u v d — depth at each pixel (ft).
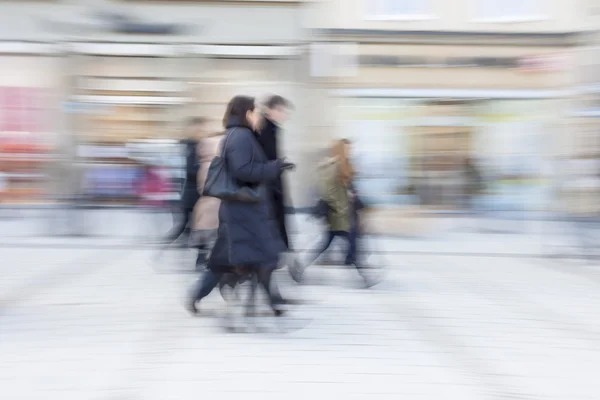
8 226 42.55
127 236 38.37
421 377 15.23
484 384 14.85
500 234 42.93
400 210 42.47
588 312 22.33
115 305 21.81
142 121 50.83
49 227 39.70
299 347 17.46
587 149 47.93
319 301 23.06
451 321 20.63
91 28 49.47
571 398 14.11
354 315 21.11
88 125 50.65
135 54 50.03
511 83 51.08
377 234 40.83
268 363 16.03
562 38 50.16
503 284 26.96
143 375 14.98
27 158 50.37
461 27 50.67
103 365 15.67
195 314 20.47
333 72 48.65
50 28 49.49
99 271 27.89
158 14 49.67
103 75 50.49
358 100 50.96
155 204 49.37
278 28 49.98
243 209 18.12
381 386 14.56
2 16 49.34
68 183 50.37
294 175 50.42
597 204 35.04
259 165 17.78
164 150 50.26
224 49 50.19
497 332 19.43
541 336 19.07
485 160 51.34
